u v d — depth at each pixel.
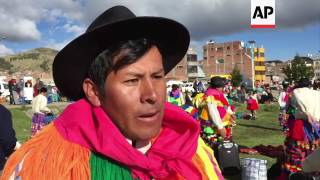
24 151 1.28
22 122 17.00
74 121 1.28
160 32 1.35
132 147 1.26
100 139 1.24
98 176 1.24
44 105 10.62
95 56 1.28
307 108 5.95
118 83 1.22
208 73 119.12
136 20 1.24
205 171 1.46
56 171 1.22
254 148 10.01
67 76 1.36
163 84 1.27
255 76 111.88
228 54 115.94
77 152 1.25
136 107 1.22
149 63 1.24
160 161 1.33
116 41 1.24
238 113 20.42
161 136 1.40
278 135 13.20
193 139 1.39
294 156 6.14
